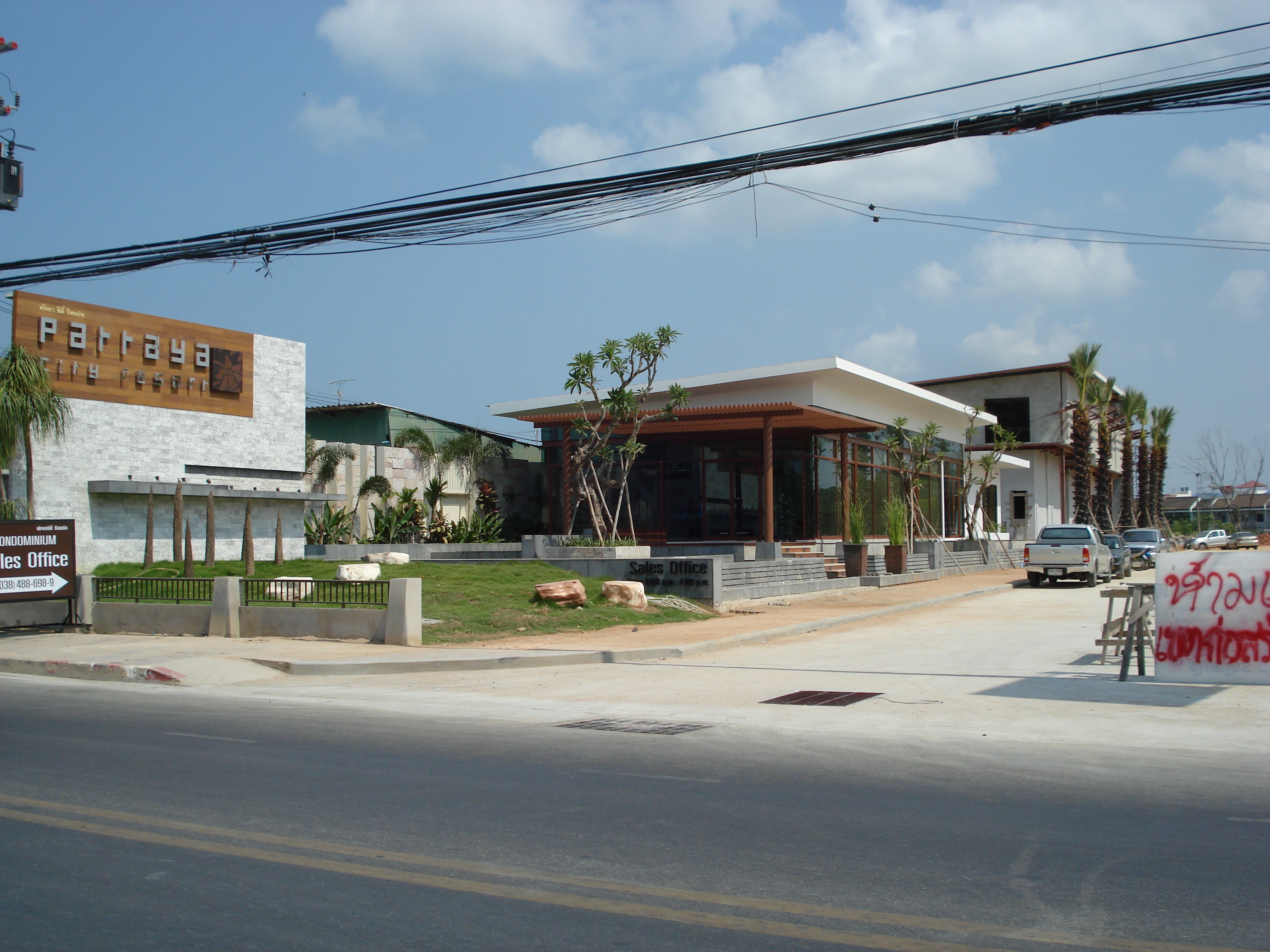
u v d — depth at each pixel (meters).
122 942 4.45
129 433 26.02
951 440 45.56
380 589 17.88
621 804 6.88
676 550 31.23
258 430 29.36
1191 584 11.74
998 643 16.84
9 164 14.93
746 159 12.36
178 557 25.12
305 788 7.40
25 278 16.64
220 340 28.28
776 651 16.59
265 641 17.36
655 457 34.59
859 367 33.00
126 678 14.26
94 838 6.08
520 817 6.53
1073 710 10.56
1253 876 5.26
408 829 6.26
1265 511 87.38
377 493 35.28
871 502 37.16
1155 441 70.00
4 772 7.98
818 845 5.85
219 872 5.44
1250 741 8.93
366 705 11.77
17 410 22.25
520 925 4.64
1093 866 5.44
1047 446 55.00
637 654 15.57
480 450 39.53
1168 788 7.22
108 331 25.67
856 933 4.54
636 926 4.62
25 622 19.14
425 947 4.39
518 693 12.62
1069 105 10.81
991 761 8.25
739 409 29.83
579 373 24.92
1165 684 12.03
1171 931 4.52
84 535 24.97
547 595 19.56
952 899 4.95
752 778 7.66
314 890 5.14
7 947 4.40
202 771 7.99
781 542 32.88
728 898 4.98
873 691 12.19
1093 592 27.98
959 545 40.91
